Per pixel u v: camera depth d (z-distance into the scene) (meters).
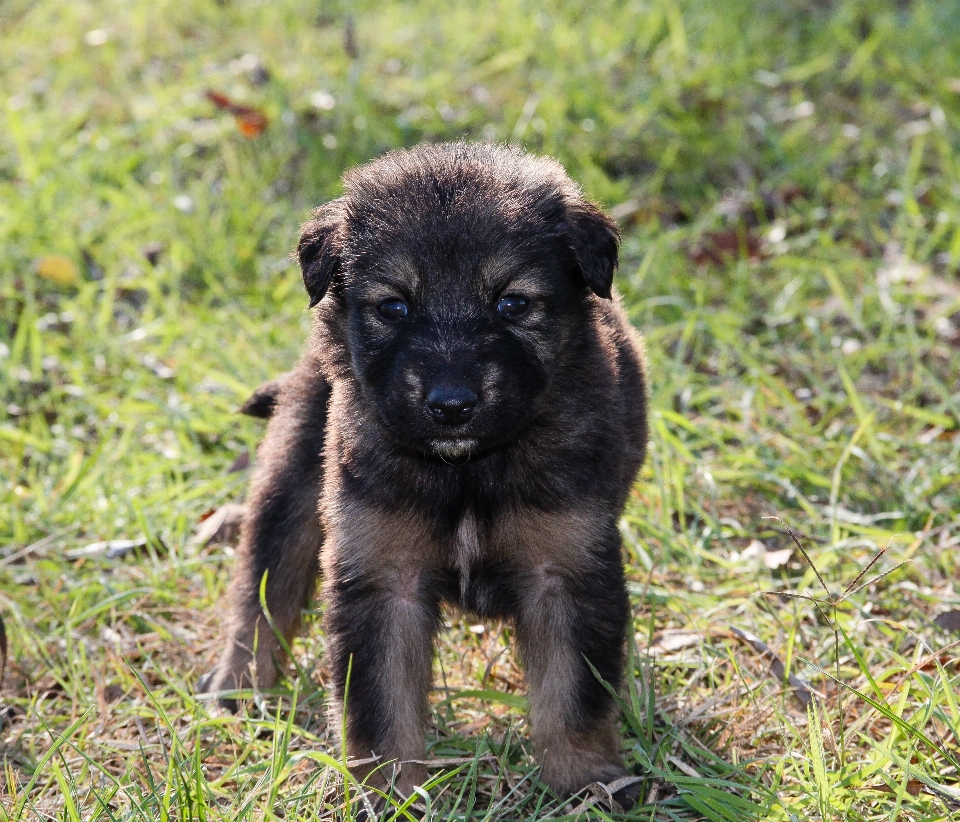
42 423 6.64
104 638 5.19
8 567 5.44
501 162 4.41
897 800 3.73
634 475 4.75
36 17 11.20
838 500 5.93
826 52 9.84
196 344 7.17
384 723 4.14
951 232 7.92
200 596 5.53
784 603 5.19
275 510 4.82
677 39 9.68
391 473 4.12
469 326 3.98
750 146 8.86
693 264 7.83
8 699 4.82
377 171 4.41
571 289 4.21
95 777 4.27
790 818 3.78
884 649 4.63
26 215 8.15
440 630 4.34
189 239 8.15
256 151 8.99
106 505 5.98
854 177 8.59
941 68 9.55
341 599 4.20
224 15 10.99
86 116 9.54
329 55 10.12
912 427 6.45
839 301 7.25
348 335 4.29
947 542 5.50
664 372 6.66
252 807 3.91
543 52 9.77
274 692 4.70
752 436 6.21
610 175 8.73
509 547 4.18
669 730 4.30
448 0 10.91
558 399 4.15
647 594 5.08
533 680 4.24
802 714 4.51
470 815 3.95
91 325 7.48
